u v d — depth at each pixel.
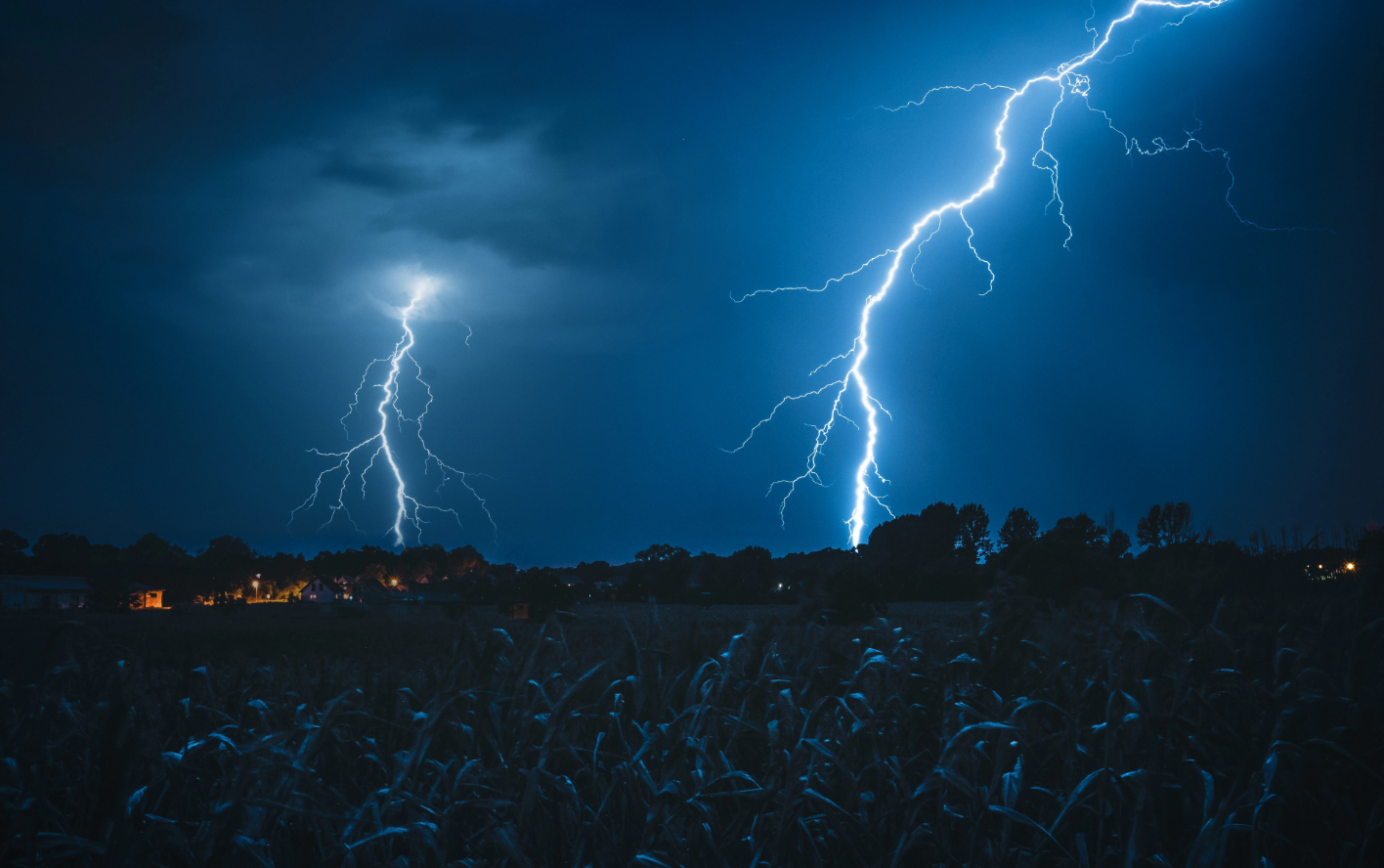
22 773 2.78
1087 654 3.70
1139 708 2.90
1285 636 3.63
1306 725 2.96
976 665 3.51
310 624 53.12
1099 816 2.70
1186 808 2.87
